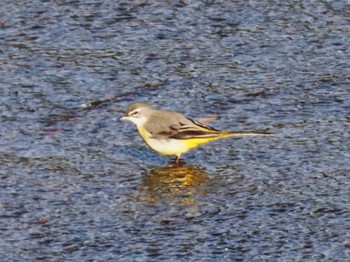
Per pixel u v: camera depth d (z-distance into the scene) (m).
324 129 16.11
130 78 17.64
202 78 17.66
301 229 13.48
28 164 15.15
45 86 17.34
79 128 16.19
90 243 13.15
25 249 13.01
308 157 15.34
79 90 17.25
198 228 13.50
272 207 14.04
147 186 14.66
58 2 19.83
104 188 14.57
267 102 16.92
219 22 19.30
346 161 15.20
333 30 19.08
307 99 17.02
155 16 19.45
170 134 15.29
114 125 16.33
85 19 19.33
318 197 14.27
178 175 14.98
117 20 19.31
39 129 16.12
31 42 18.66
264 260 12.77
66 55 18.30
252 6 19.78
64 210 13.94
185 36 18.91
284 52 18.45
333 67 18.00
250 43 18.72
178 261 12.73
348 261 12.73
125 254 12.89
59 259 12.78
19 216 13.77
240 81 17.56
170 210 13.97
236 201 14.21
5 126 16.17
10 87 17.28
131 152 15.65
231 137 16.00
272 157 15.39
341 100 16.97
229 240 13.21
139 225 13.57
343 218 13.73
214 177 14.92
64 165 15.16
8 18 19.31
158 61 18.16
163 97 17.11
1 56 18.23
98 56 18.27
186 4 19.80
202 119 16.45
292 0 19.91
